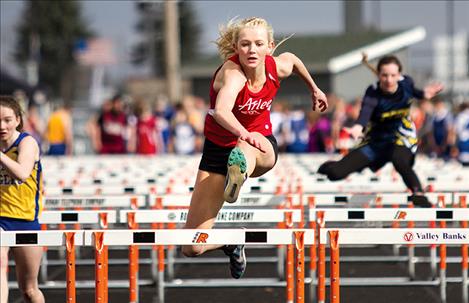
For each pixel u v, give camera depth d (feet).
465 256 72.69
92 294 83.61
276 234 51.24
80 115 266.98
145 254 109.50
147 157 152.66
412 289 84.89
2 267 54.65
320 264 55.62
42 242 51.60
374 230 51.24
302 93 346.74
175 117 188.55
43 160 144.36
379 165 79.20
